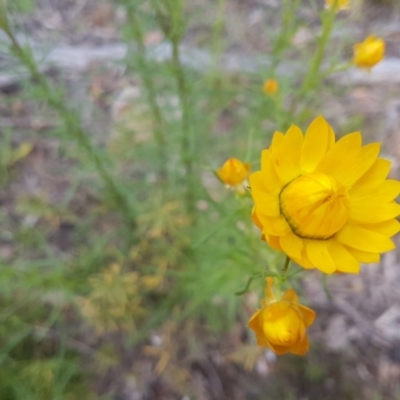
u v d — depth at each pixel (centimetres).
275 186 11
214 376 23
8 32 16
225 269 19
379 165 12
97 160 22
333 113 30
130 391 23
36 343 23
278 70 29
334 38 31
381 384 23
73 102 28
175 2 17
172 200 25
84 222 26
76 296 24
